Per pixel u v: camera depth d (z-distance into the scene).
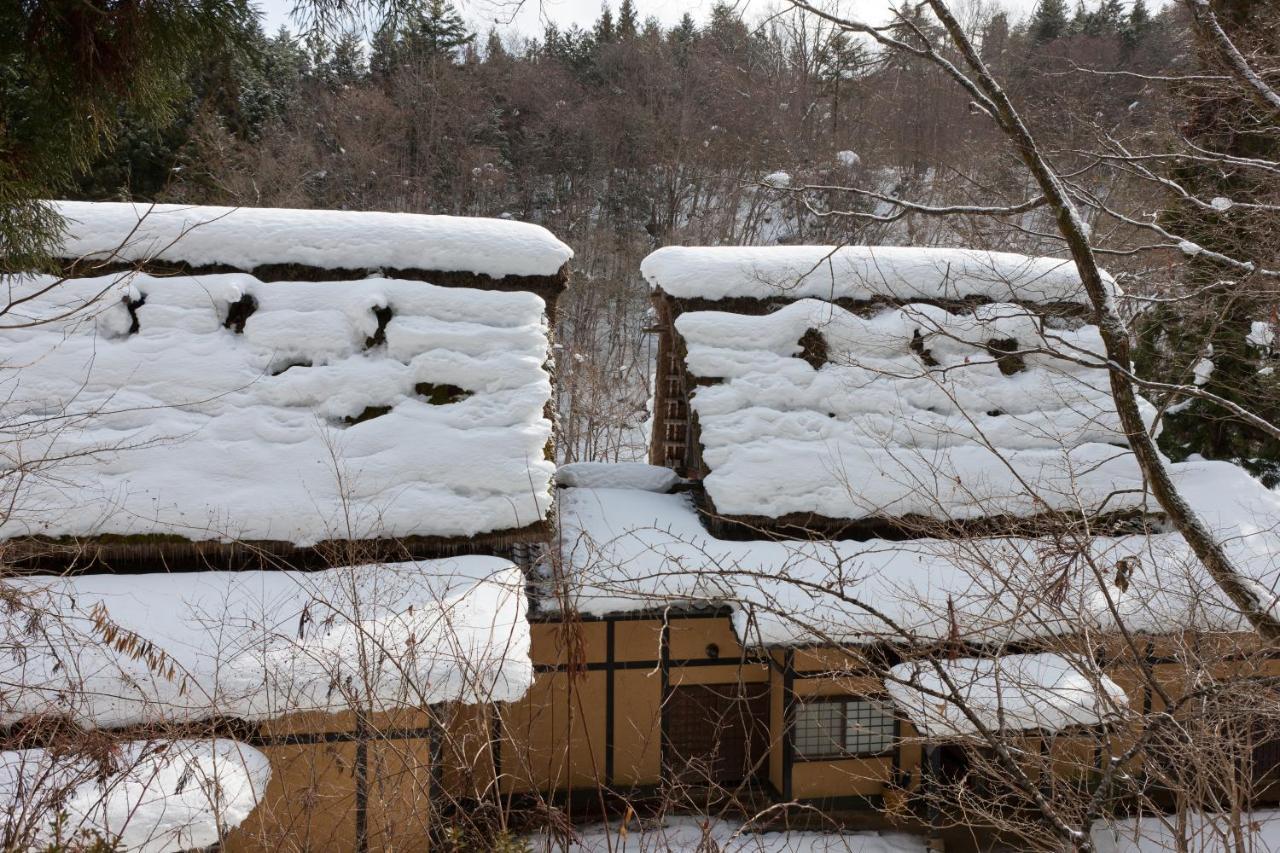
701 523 9.29
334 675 5.59
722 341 9.61
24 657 4.89
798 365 9.58
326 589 7.05
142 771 5.48
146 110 3.98
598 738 9.06
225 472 7.77
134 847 4.96
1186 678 4.78
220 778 5.05
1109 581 7.64
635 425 20.78
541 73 28.98
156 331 8.20
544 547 8.37
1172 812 8.56
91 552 7.30
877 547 8.74
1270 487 12.38
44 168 3.73
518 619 6.98
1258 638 5.14
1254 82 6.07
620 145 27.84
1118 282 10.02
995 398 9.55
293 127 22.00
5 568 4.88
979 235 9.09
